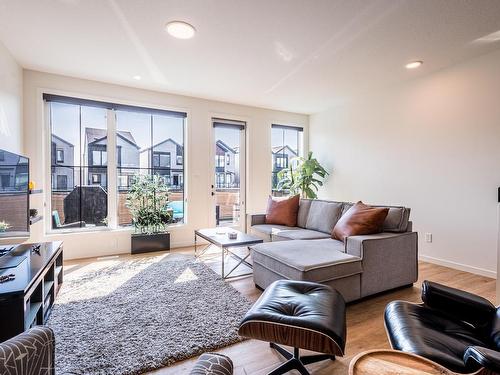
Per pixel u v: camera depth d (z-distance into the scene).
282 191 5.50
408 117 3.85
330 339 1.25
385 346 1.80
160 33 2.57
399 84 3.94
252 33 2.56
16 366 0.89
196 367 0.89
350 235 2.73
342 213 3.38
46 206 3.61
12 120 3.04
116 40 2.70
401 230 2.74
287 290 1.69
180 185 4.55
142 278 2.92
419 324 1.31
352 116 4.73
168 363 1.60
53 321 2.02
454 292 1.47
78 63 3.23
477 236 3.15
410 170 3.84
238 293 2.56
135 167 4.20
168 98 4.32
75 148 3.81
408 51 2.94
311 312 1.39
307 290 1.70
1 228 2.06
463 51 2.96
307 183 5.18
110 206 3.99
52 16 2.30
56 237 3.61
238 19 2.34
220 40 2.69
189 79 3.74
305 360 1.59
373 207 2.86
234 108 4.91
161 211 4.18
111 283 2.78
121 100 3.97
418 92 3.71
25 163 2.49
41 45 2.80
